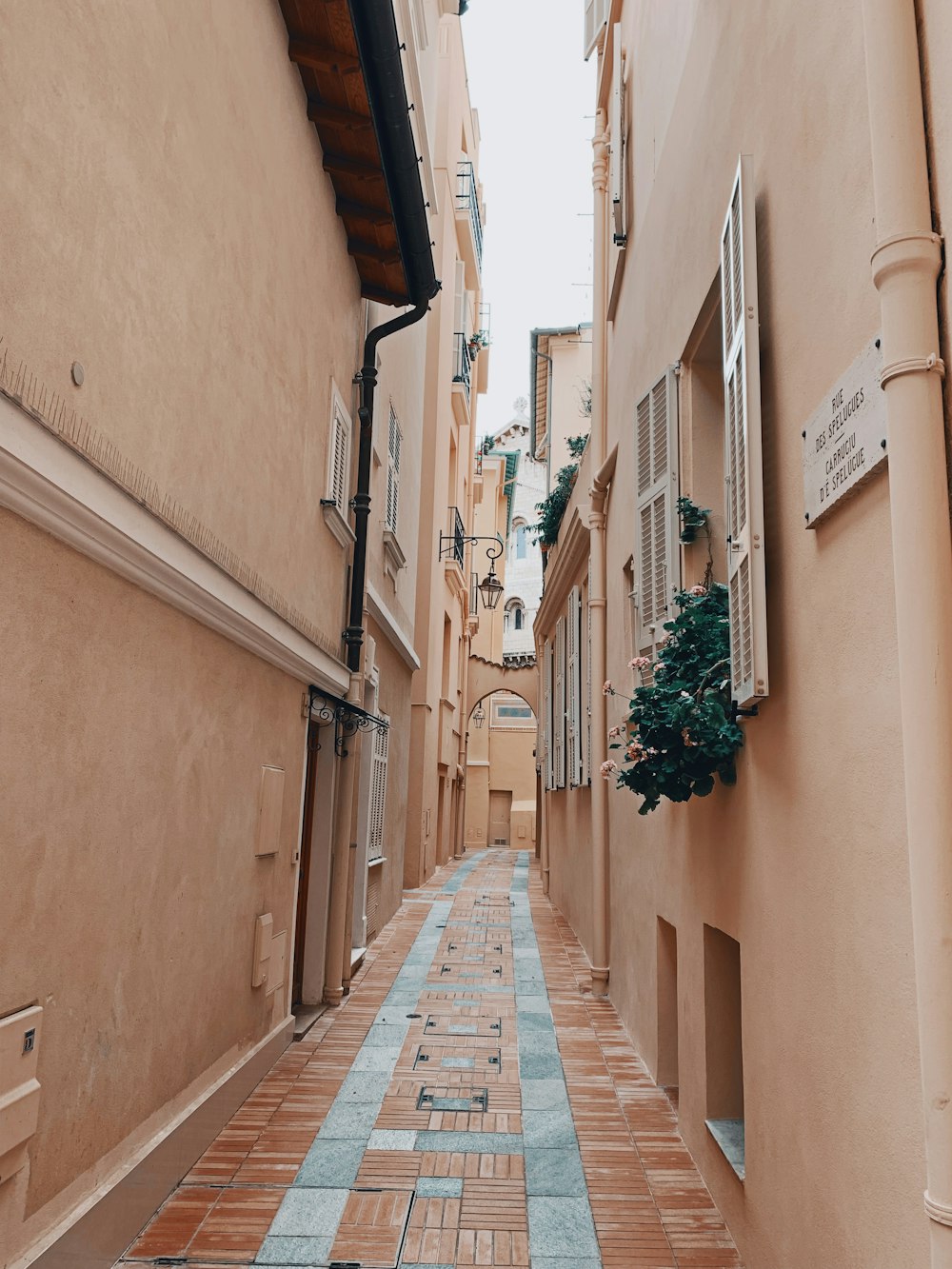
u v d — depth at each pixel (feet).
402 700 44.52
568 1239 12.64
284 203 18.69
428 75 42.14
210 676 15.06
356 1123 16.76
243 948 17.47
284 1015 21.17
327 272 22.81
